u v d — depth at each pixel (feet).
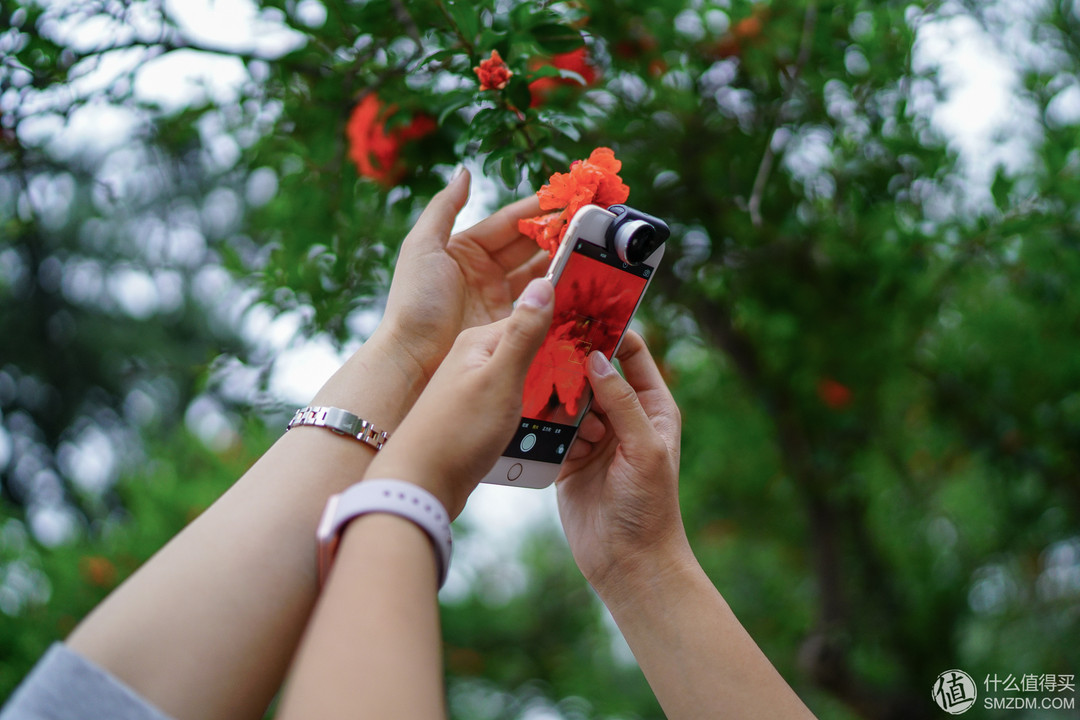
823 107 8.15
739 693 3.02
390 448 2.42
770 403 10.53
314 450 3.14
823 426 10.92
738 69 8.07
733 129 8.18
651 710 20.29
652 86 7.48
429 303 3.74
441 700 1.94
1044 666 14.58
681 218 8.41
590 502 3.68
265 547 2.78
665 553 3.33
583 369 3.72
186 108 6.81
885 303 9.27
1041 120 9.17
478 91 4.82
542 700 19.53
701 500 15.74
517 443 3.64
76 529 9.86
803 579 17.02
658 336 10.11
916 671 13.82
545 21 4.81
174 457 10.25
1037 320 10.54
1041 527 13.35
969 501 15.28
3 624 8.92
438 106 5.71
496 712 17.11
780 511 15.35
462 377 2.53
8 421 25.72
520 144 4.69
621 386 3.33
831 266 8.94
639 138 7.70
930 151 7.73
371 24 5.83
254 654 2.61
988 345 11.09
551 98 5.87
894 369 10.29
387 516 2.19
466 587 16.07
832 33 7.64
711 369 12.02
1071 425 10.47
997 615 15.43
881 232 7.95
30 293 25.46
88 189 17.97
